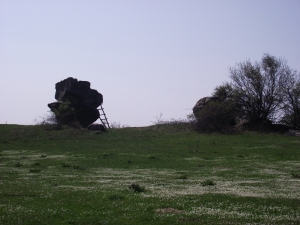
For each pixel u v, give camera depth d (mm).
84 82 65188
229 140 52562
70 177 25359
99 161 35375
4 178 24750
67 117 61906
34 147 48250
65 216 14164
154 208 15484
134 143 50906
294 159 36469
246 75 65812
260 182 22844
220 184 22031
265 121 65125
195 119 64250
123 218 13883
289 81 64688
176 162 34594
